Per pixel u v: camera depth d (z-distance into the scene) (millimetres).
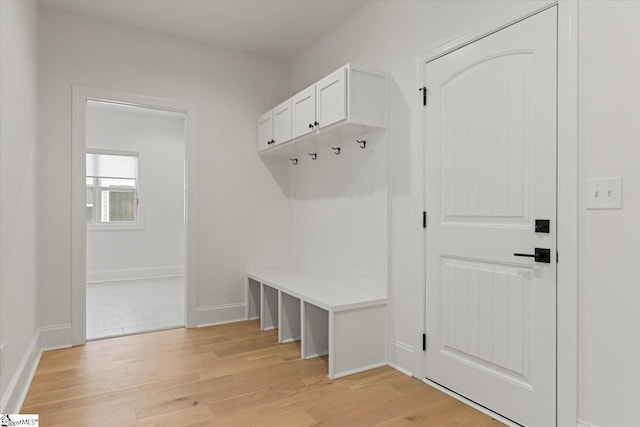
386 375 2508
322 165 3510
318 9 3092
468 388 2150
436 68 2354
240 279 3861
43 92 2990
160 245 6512
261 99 3992
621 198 1521
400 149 2623
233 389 2293
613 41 1543
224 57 3793
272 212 4039
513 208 1920
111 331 3449
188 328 3559
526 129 1862
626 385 1512
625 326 1516
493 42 2014
